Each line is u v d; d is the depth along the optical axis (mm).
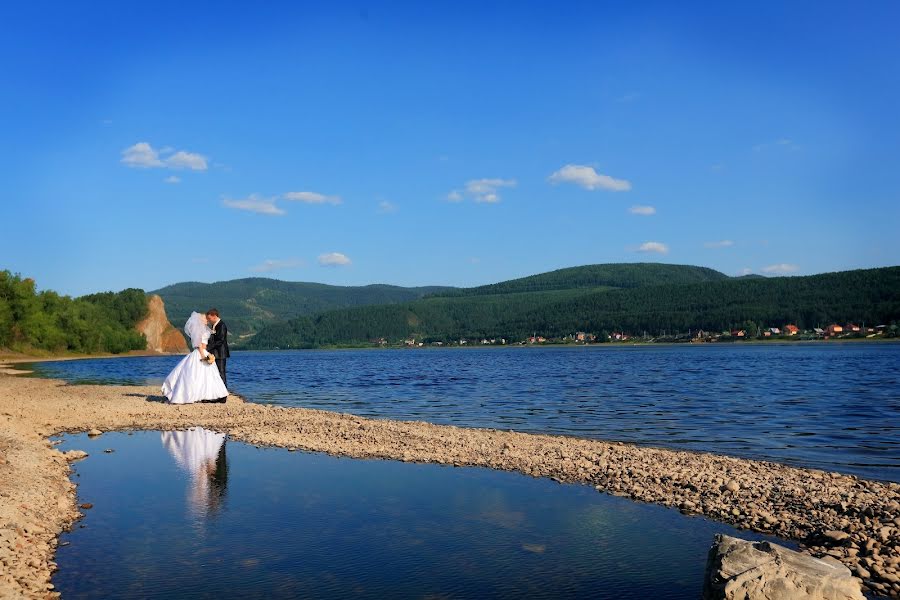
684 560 8234
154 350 180250
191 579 7578
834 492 11227
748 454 15844
